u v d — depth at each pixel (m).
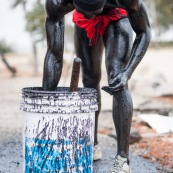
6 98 12.17
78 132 3.67
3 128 7.99
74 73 3.74
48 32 4.17
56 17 4.13
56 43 4.15
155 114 8.87
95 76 5.08
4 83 15.98
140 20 4.07
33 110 3.64
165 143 6.92
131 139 6.88
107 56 4.46
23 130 3.80
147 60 22.59
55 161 3.67
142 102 10.55
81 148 3.71
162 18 36.66
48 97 3.58
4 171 4.94
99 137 6.96
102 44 4.95
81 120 3.67
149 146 6.70
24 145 3.78
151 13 31.00
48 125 3.63
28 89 3.84
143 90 12.34
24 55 32.47
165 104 10.34
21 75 19.25
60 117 3.61
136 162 5.45
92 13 3.76
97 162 5.22
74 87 3.78
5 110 10.16
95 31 4.62
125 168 4.36
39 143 3.67
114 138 6.90
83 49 4.96
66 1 4.08
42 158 3.68
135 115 9.12
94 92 3.75
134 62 4.10
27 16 14.42
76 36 4.97
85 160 3.75
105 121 8.80
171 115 9.08
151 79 13.51
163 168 5.55
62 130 3.63
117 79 3.99
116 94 4.31
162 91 11.95
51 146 3.65
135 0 3.92
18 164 5.22
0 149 6.03
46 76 4.15
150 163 5.46
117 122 4.38
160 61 22.14
